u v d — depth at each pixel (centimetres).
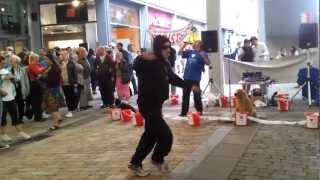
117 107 1271
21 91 1187
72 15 2186
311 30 1195
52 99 1098
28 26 2077
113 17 2244
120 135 955
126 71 1454
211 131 940
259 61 1411
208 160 712
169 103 1432
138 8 2578
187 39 2122
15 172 724
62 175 688
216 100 1317
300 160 704
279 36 2452
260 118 1044
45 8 2195
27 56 1348
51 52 1227
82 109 1397
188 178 626
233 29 3503
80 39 2192
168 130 643
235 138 863
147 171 653
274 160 707
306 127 945
